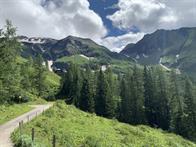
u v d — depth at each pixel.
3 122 55.28
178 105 116.88
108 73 142.75
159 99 125.25
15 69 62.28
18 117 62.47
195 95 115.12
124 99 125.94
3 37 60.09
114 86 138.75
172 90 126.06
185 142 75.25
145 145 52.81
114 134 57.69
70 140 42.31
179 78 140.38
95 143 43.19
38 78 146.38
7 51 60.06
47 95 154.00
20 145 34.28
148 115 125.75
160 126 122.69
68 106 78.62
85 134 49.50
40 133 41.97
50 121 53.09
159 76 128.25
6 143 36.44
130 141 53.56
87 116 71.69
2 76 60.12
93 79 141.88
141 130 72.62
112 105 127.31
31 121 50.19
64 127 51.25
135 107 124.06
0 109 68.44
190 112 113.38
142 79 129.00
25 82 126.38
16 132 41.06
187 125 112.44
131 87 126.38
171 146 61.06
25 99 104.94
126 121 123.44
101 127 61.50
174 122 114.94
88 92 131.50
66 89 161.12
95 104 130.50
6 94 63.62
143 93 127.31
